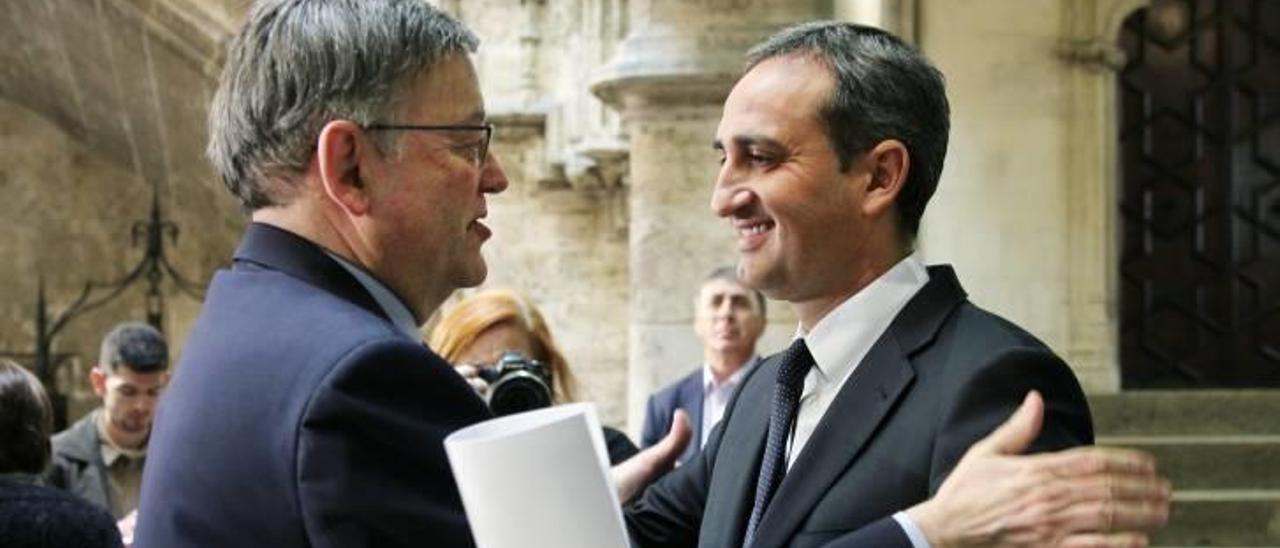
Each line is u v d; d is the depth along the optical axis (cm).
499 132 1102
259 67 205
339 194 203
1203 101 870
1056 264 745
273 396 187
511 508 168
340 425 183
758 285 226
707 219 718
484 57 1095
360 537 180
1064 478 175
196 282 1346
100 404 1351
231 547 186
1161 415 739
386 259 206
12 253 1356
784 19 714
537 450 168
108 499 525
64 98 1263
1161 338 875
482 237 217
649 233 721
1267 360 871
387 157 204
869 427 213
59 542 224
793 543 213
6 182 1355
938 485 202
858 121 221
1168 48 871
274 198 208
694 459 264
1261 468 696
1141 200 874
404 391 187
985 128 741
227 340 197
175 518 191
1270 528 660
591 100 1026
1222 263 873
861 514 209
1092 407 735
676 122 719
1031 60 742
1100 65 746
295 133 203
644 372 718
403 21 205
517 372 335
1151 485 175
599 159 1034
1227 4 870
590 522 169
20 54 1218
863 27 227
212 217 1339
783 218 221
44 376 1259
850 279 225
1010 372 203
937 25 739
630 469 276
